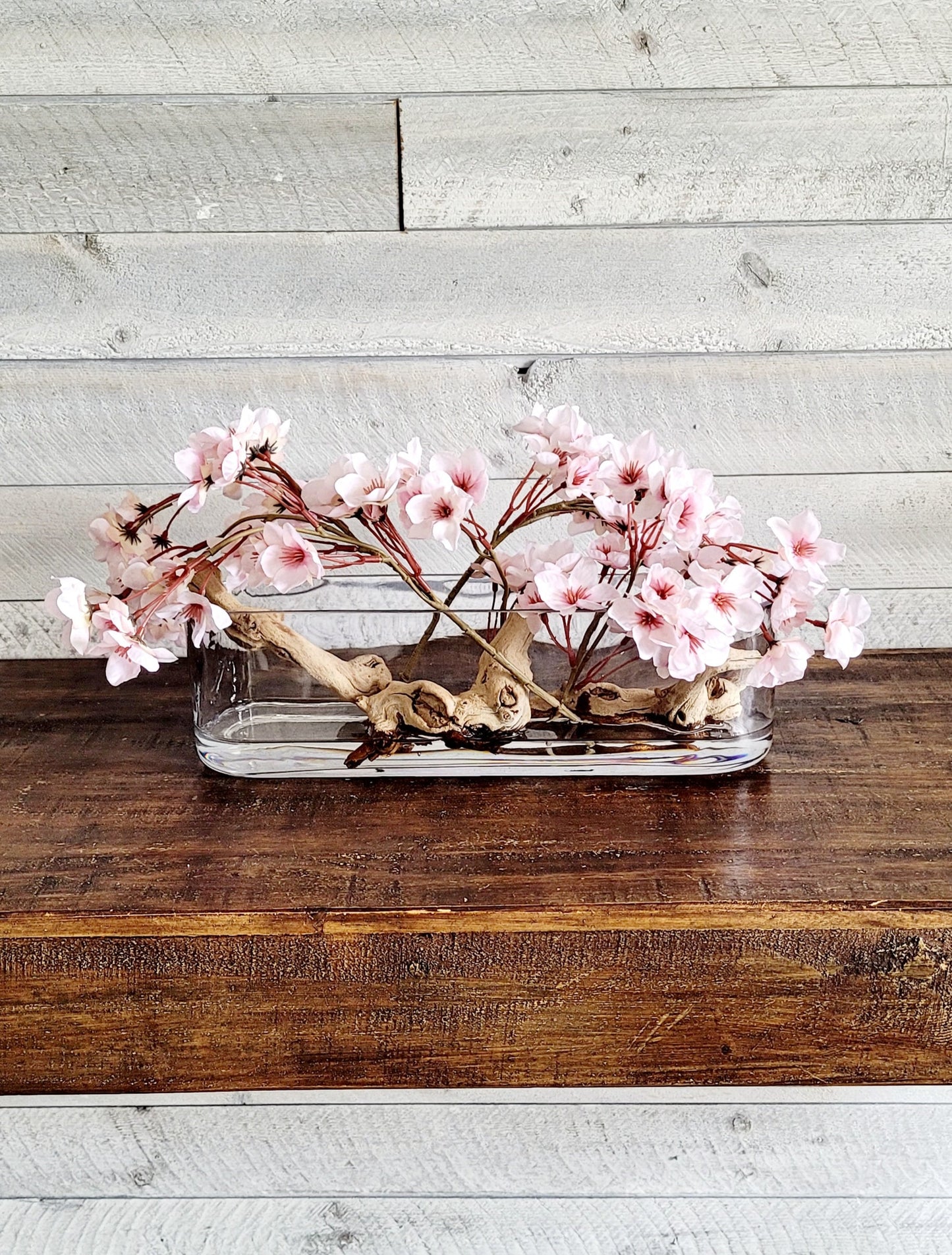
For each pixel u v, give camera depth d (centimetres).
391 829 105
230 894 97
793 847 103
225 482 101
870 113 128
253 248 130
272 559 102
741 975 95
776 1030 96
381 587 109
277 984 95
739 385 134
